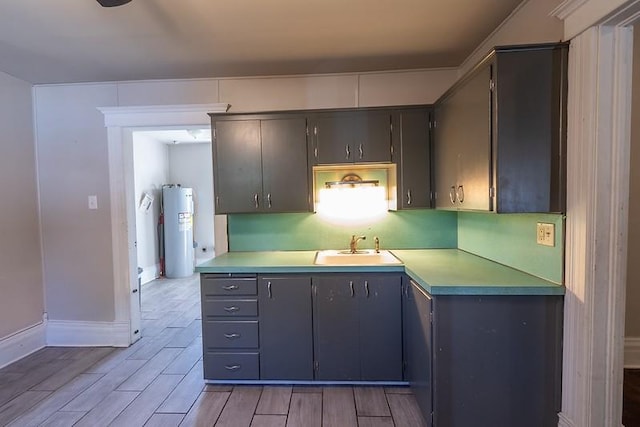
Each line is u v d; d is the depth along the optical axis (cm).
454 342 183
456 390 183
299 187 278
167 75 302
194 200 663
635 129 260
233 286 249
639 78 257
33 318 317
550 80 173
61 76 303
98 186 322
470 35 240
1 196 291
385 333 244
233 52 259
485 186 187
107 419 216
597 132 159
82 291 327
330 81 303
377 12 208
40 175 325
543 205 176
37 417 219
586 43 160
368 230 309
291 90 305
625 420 204
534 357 182
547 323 181
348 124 275
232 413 221
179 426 209
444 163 249
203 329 253
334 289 245
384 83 302
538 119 174
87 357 302
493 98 177
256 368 251
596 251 163
